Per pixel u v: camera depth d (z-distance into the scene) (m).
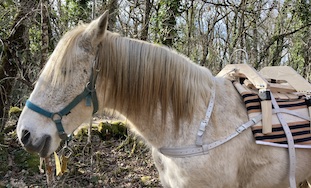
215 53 9.90
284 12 11.41
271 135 1.79
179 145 1.73
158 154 1.93
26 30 4.73
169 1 6.50
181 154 1.71
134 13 7.21
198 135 1.71
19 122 1.60
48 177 3.12
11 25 4.74
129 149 4.84
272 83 1.99
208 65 9.85
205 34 9.97
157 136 1.77
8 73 4.71
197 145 1.70
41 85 1.59
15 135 4.71
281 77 2.13
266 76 2.23
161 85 1.71
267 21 12.79
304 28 11.64
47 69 1.60
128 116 1.77
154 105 1.72
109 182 3.95
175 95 1.73
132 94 1.69
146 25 6.43
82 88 1.59
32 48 5.36
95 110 1.67
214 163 1.71
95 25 1.56
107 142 5.01
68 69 1.56
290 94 2.01
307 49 12.54
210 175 1.72
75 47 1.58
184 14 9.69
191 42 9.09
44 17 3.20
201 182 1.73
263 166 1.83
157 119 1.75
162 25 6.53
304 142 1.83
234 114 1.79
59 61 1.57
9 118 5.21
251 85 1.92
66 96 1.58
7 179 3.82
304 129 1.86
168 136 1.75
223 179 1.74
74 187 3.76
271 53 12.23
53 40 4.77
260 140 1.75
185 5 7.65
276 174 1.85
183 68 1.77
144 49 1.71
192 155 1.70
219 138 1.72
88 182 3.91
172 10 6.62
